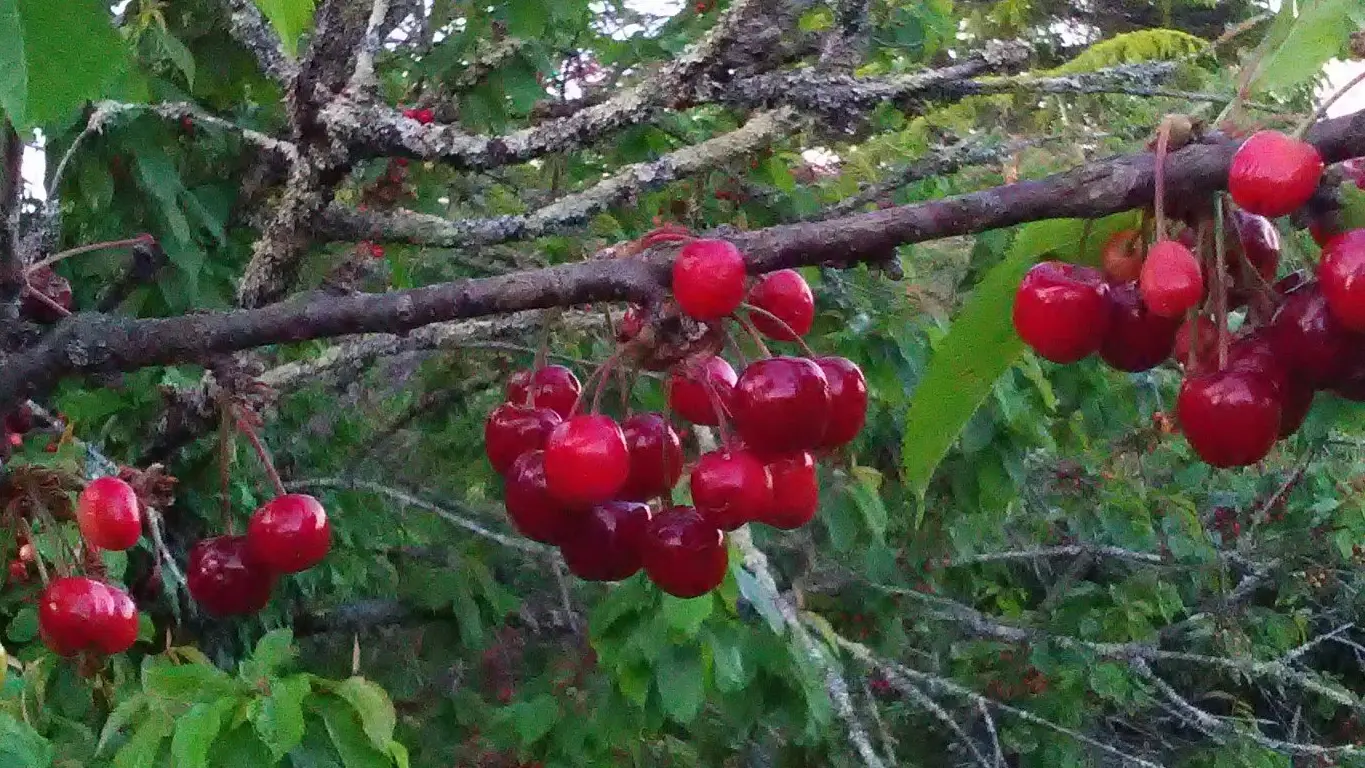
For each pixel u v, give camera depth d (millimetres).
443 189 3760
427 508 4035
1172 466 7453
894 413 4395
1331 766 6883
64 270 2904
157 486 2078
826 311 3959
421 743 4727
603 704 3629
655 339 1221
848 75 1529
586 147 1555
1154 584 6688
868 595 5934
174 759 1769
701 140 3564
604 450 1201
